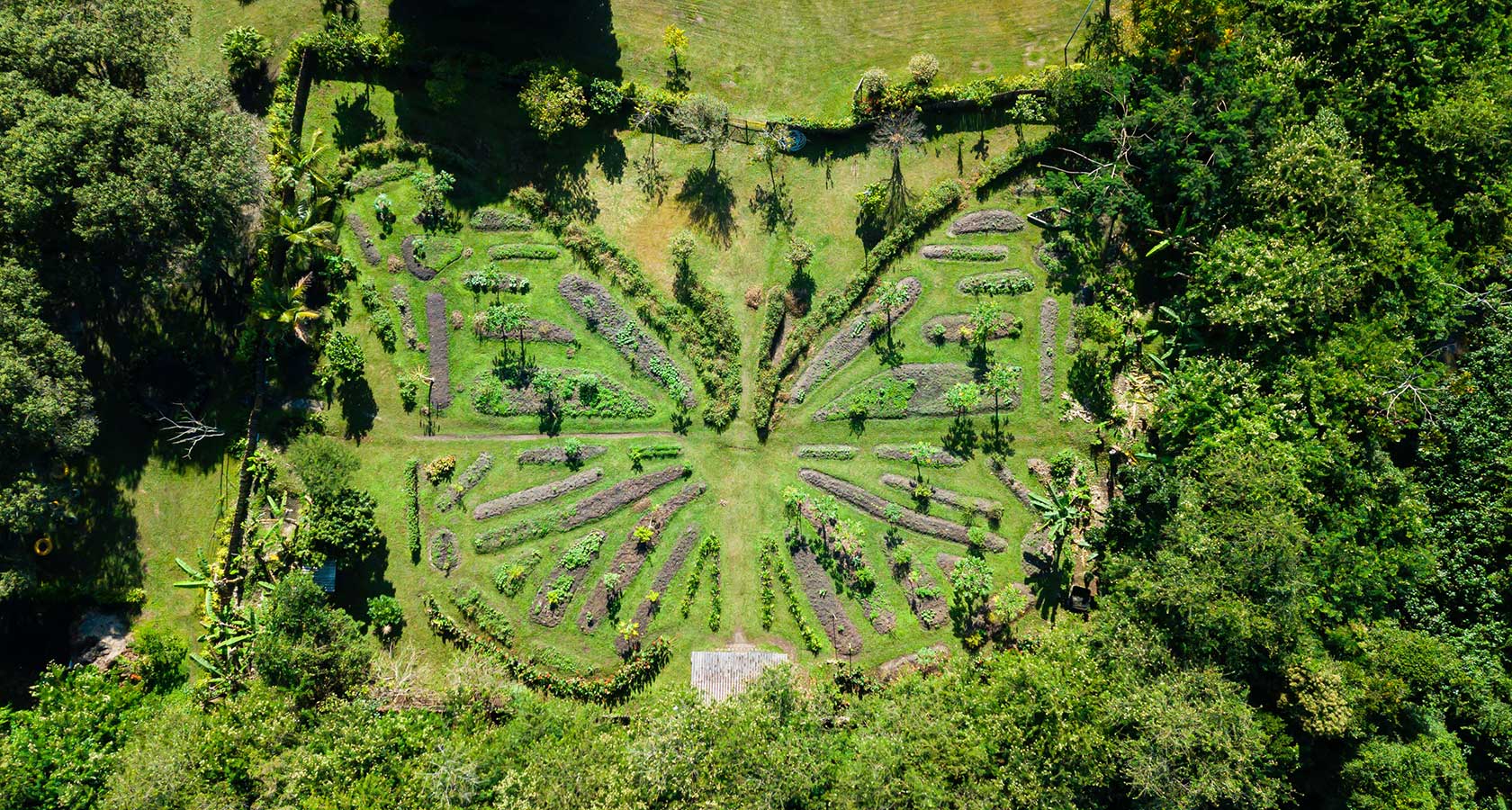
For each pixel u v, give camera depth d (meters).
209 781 33.88
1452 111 38.38
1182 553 36.69
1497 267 40.88
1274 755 35.47
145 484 40.97
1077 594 42.31
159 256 36.53
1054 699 35.00
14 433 34.25
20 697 39.44
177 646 39.81
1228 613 34.78
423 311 42.44
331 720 36.00
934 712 36.84
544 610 42.22
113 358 41.09
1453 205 40.78
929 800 33.72
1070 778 34.47
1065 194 40.84
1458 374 40.03
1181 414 39.47
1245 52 40.09
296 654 36.47
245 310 41.50
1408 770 36.06
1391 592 39.03
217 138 35.91
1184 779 34.03
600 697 41.78
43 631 40.06
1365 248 38.94
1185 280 42.19
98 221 34.22
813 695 39.94
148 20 36.72
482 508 42.41
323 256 41.69
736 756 34.38
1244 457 36.88
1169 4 39.72
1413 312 39.69
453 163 42.34
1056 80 41.53
